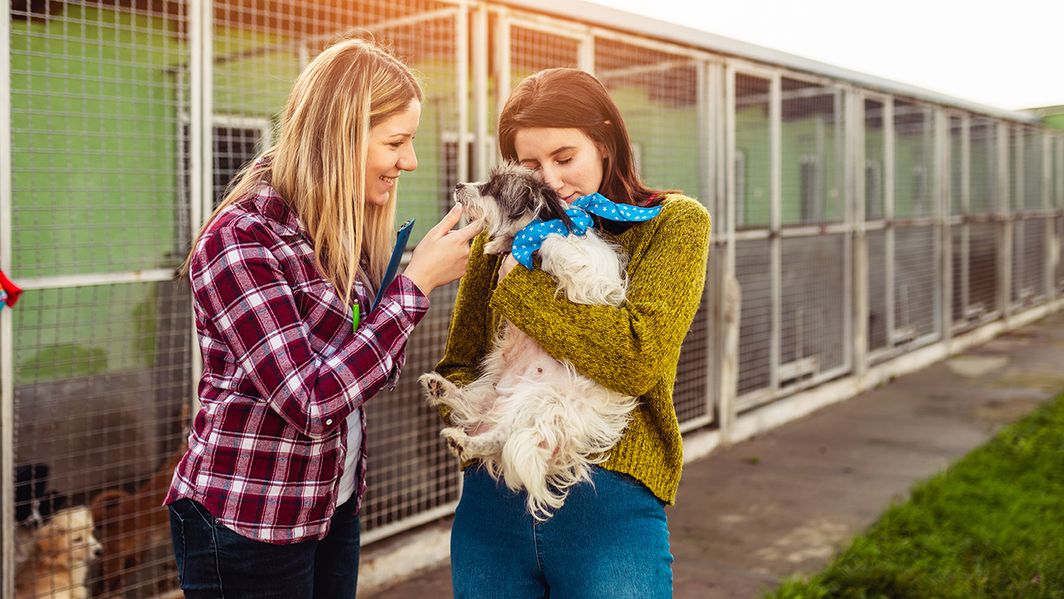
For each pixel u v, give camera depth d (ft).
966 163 34.01
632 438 5.51
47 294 14.20
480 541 5.67
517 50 15.65
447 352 6.53
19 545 9.92
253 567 5.35
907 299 30.96
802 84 25.86
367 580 12.32
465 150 13.35
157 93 14.57
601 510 5.34
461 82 13.25
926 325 32.60
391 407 14.73
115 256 14.08
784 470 18.15
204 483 5.29
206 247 5.21
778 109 21.16
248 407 5.26
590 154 5.82
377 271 6.26
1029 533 13.88
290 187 5.49
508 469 5.26
